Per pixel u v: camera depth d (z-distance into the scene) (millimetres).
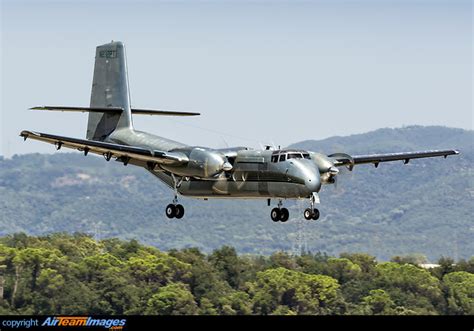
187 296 146125
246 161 110062
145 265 153375
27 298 145625
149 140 120875
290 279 150250
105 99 127750
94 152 112688
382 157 121188
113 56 127938
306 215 107062
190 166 111250
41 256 149500
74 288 146500
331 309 149000
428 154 123688
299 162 106875
